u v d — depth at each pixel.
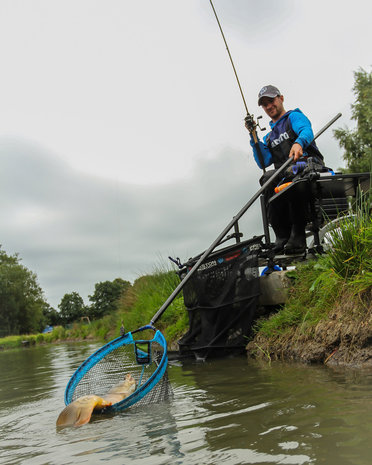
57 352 11.23
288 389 2.43
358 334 2.96
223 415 2.06
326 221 4.77
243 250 4.46
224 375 3.27
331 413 1.82
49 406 2.97
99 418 2.37
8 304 68.81
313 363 3.24
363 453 1.35
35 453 1.83
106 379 3.12
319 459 1.36
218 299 4.37
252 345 4.17
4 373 6.31
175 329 6.00
